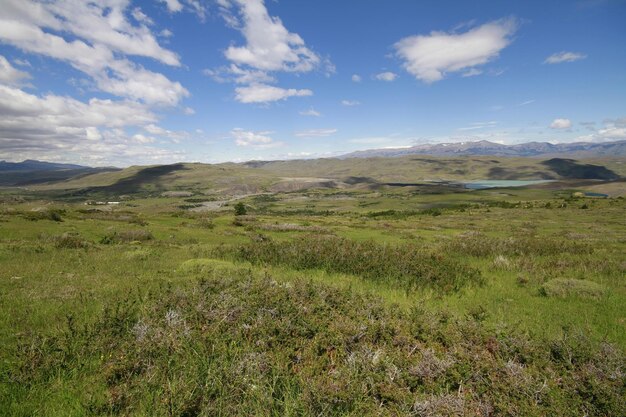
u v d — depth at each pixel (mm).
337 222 58375
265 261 16688
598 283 12969
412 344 6312
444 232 41094
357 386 4684
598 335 7910
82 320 7973
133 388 4980
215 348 5668
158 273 14461
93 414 4613
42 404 4836
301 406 4363
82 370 5633
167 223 44844
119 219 45938
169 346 5797
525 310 9789
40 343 6160
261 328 6332
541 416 4391
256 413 4297
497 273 15266
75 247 22562
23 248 20094
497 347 6270
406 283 12469
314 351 5859
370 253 16219
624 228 49062
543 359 5809
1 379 5309
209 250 21578
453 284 12344
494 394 4785
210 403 4508
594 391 4656
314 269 15125
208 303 7711
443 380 5113
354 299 8711
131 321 7285
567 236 36812
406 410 4434
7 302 9438
